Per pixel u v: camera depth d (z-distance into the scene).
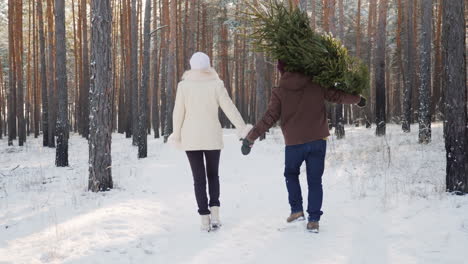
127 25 26.94
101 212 4.58
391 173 6.73
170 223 4.36
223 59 34.06
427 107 11.42
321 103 3.80
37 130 31.84
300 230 3.86
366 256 3.12
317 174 3.80
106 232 3.81
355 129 20.19
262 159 11.02
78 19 28.98
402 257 3.06
